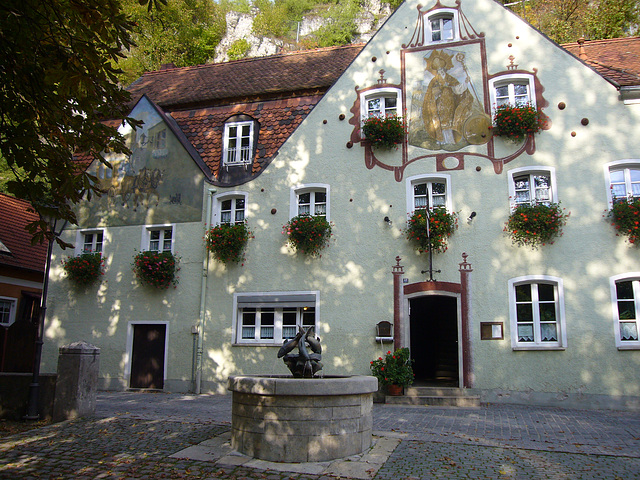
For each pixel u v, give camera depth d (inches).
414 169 540.1
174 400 496.7
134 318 594.6
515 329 486.0
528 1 1118.4
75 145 286.4
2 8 234.7
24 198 282.8
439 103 548.1
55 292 625.0
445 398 461.1
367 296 526.6
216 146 624.1
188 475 244.7
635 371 452.4
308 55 740.7
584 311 472.4
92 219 633.0
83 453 280.8
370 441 295.7
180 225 601.9
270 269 561.0
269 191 580.4
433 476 243.8
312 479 240.5
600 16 988.6
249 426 277.3
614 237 477.7
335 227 550.0
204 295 573.9
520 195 517.3
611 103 502.9
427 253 518.0
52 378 380.8
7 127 266.1
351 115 572.4
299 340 324.5
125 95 281.0
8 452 282.8
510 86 538.9
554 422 381.4
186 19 1493.6
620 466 261.3
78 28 251.8
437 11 570.6
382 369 482.6
